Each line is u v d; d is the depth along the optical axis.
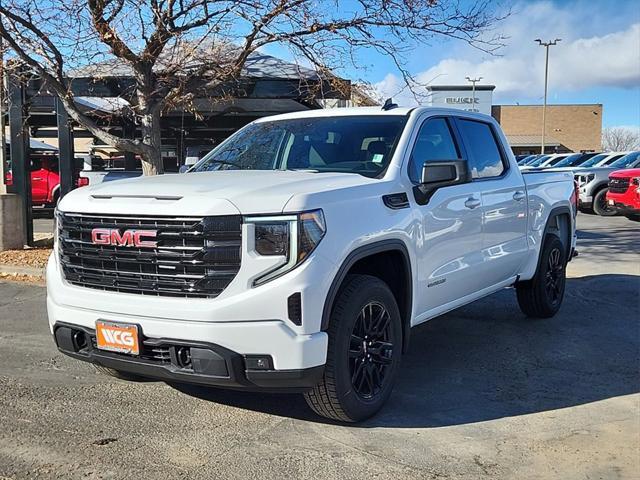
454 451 3.76
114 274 3.83
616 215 18.80
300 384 3.63
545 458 3.68
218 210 3.54
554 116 77.56
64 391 4.71
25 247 11.49
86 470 3.49
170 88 9.95
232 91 11.02
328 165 4.82
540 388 4.82
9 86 11.07
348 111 5.37
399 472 3.49
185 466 3.55
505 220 5.80
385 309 4.22
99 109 12.38
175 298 3.63
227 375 3.56
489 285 5.75
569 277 9.26
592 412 4.36
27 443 3.82
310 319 3.59
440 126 5.30
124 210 3.75
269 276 3.55
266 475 3.45
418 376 5.09
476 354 5.67
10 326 6.56
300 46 8.88
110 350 3.82
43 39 8.48
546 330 6.47
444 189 4.90
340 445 3.82
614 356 5.61
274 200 3.61
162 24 8.84
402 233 4.32
